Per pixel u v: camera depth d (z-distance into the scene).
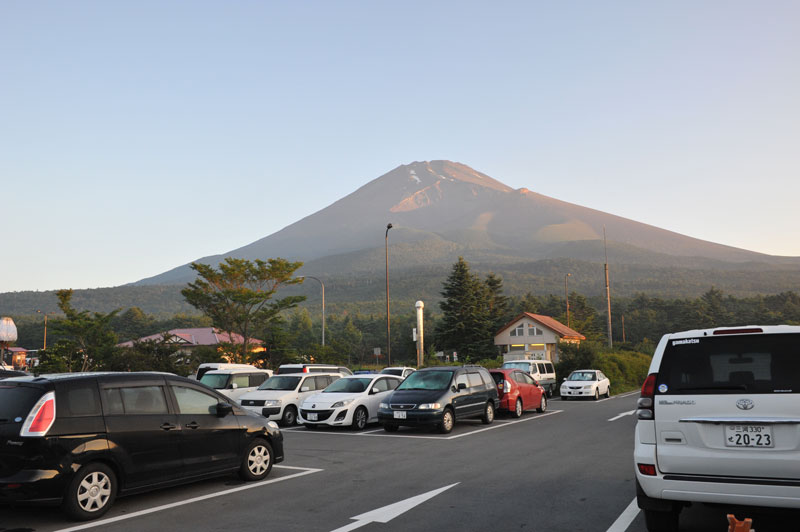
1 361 30.16
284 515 6.91
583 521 6.61
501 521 6.61
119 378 7.45
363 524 6.51
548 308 131.12
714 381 5.38
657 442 5.53
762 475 5.07
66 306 28.70
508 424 17.42
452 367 16.67
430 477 9.17
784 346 5.28
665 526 5.79
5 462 6.50
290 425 17.91
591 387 30.31
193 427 8.02
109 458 6.98
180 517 6.84
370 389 17.09
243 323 32.97
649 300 162.00
